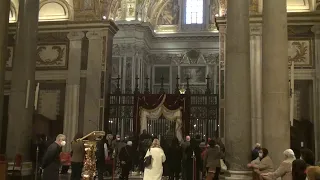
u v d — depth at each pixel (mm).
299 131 18109
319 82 18453
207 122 19781
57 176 9641
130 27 33062
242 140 11172
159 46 36375
